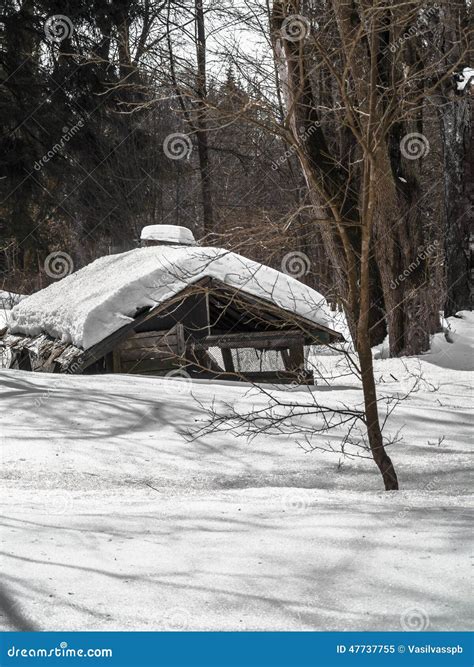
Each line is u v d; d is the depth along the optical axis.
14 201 37.09
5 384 14.39
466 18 21.11
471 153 25.47
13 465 9.95
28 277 38.66
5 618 4.48
